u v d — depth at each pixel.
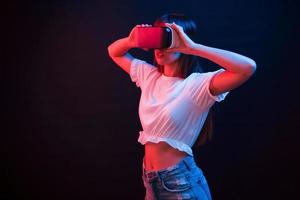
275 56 2.24
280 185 2.28
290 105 2.24
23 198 2.57
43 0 2.46
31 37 2.49
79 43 2.46
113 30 2.42
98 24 2.43
